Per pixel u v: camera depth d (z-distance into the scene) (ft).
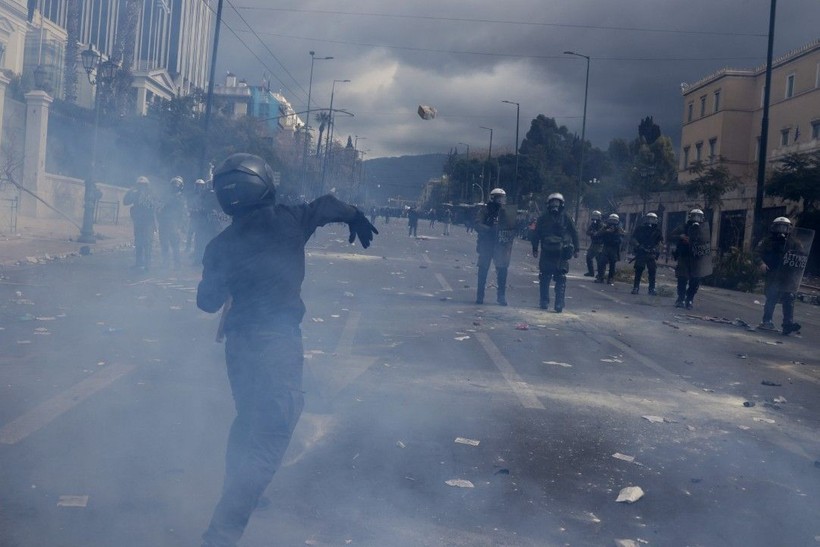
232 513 12.09
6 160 103.81
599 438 21.54
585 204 229.04
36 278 49.49
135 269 57.41
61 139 128.16
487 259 49.19
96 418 20.42
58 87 188.65
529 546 14.42
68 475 16.43
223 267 13.60
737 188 133.80
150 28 340.59
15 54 165.78
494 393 25.86
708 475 19.11
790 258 46.55
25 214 106.83
